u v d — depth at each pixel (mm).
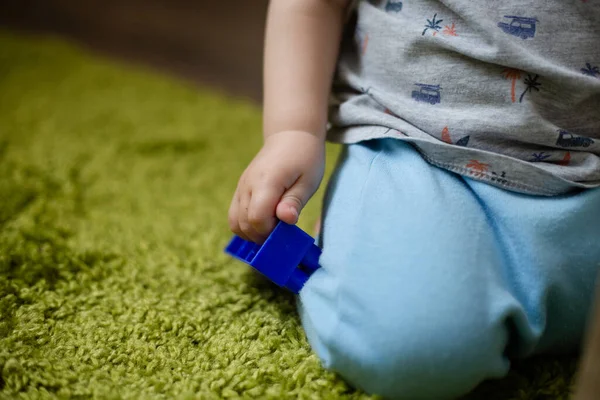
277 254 556
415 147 570
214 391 523
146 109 1169
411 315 479
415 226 512
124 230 804
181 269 722
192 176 968
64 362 554
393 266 500
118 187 918
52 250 716
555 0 544
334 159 1005
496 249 524
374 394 510
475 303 484
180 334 597
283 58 626
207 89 1285
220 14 1561
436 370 478
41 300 638
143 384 530
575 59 546
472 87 558
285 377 536
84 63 1342
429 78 574
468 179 558
